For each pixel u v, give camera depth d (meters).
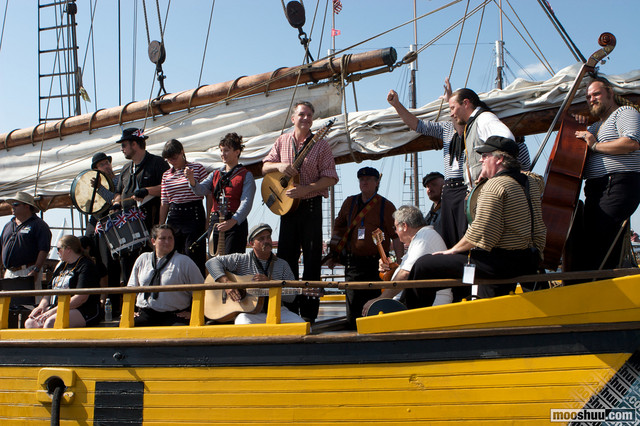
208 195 6.09
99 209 6.48
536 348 3.65
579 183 4.16
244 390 4.13
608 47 4.39
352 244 5.92
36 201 7.48
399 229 4.95
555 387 3.59
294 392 4.03
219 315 4.87
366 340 3.93
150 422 4.29
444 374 3.79
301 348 4.05
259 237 5.02
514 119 5.48
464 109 4.74
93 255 6.65
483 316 3.76
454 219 5.01
